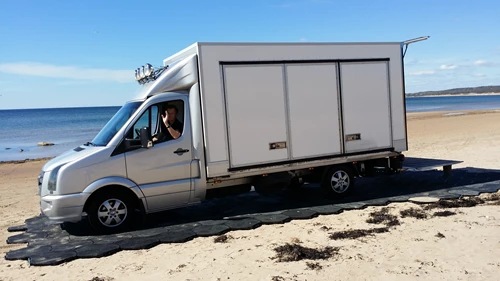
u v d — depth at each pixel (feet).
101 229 23.53
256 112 26.21
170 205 24.99
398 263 17.08
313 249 19.25
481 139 62.03
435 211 24.66
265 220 24.21
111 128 25.22
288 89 27.07
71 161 23.09
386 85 30.42
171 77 25.07
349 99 29.07
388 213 24.89
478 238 19.47
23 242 22.98
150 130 24.48
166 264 18.58
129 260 19.35
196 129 25.12
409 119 131.23
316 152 28.07
